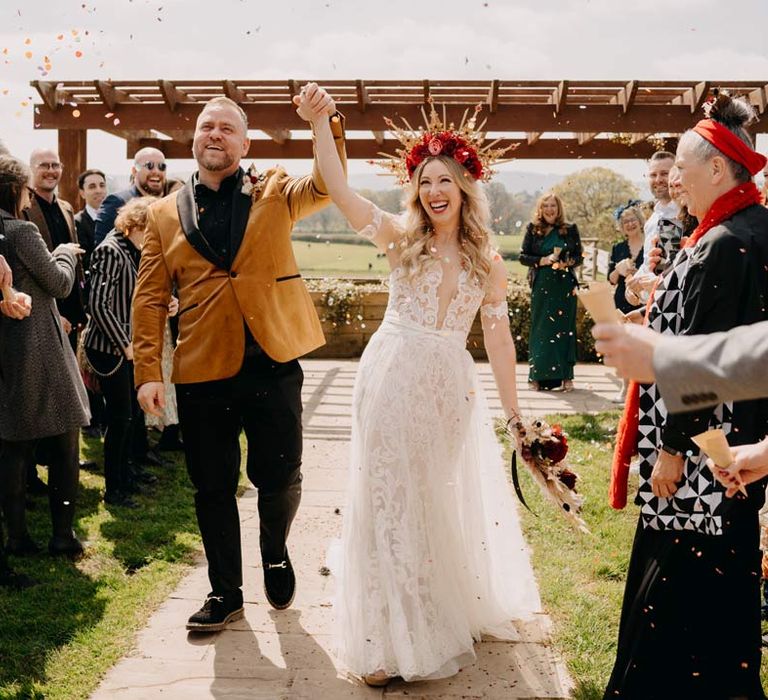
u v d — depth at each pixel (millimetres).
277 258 3422
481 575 3396
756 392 1289
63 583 3928
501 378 3375
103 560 4219
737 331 1341
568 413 7602
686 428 2477
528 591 3582
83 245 6719
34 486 5223
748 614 2613
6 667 3174
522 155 10711
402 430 3102
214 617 3469
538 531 4547
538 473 3277
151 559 4234
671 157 5656
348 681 3135
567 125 8312
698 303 2471
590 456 5980
